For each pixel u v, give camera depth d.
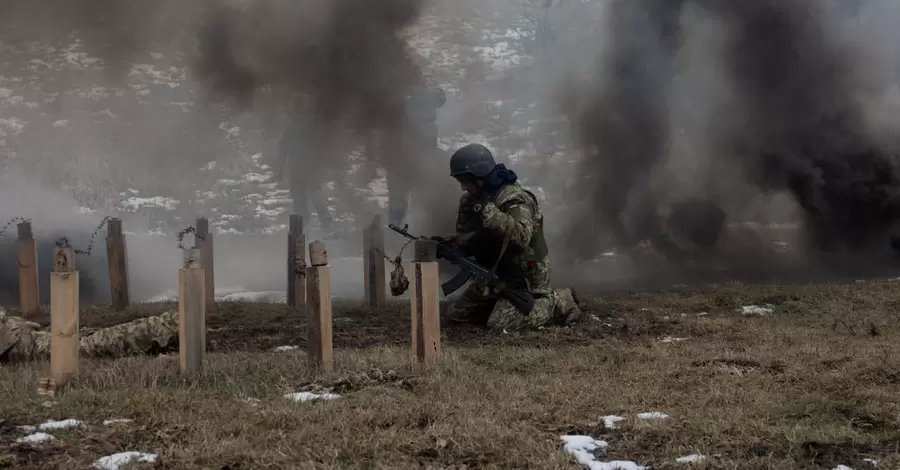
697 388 5.89
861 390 5.64
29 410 4.99
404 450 4.34
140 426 4.72
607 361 6.97
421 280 6.53
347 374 5.96
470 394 5.53
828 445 4.41
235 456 4.20
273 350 7.95
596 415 5.07
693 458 4.23
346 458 4.23
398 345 8.07
